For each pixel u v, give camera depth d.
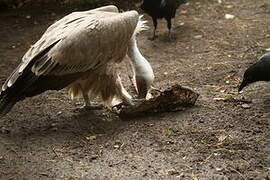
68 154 5.22
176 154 5.12
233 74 7.29
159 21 10.26
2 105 5.50
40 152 5.29
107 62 5.88
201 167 4.83
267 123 5.68
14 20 10.88
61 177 4.75
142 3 8.91
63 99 6.78
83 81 6.05
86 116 6.18
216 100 6.38
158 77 7.40
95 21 5.72
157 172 4.77
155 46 8.81
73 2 11.74
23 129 5.88
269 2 10.77
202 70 7.54
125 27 5.84
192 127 5.68
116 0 11.68
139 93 6.34
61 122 6.03
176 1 8.92
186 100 6.14
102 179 4.68
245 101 6.30
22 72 5.46
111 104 6.27
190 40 8.97
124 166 4.92
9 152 5.31
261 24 9.50
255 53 8.11
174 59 8.13
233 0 11.12
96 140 5.51
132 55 6.21
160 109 6.09
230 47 8.48
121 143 5.41
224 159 4.97
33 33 9.98
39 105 6.59
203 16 10.26
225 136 5.43
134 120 5.98
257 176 4.62
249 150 5.12
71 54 5.56
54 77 5.61
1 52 8.99
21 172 4.89
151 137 5.50
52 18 10.87
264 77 6.23
